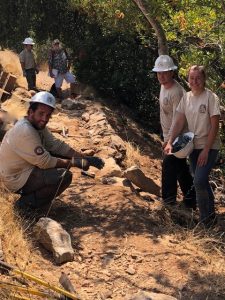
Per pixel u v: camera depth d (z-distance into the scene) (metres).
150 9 5.65
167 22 6.44
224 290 3.35
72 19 12.53
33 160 3.92
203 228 4.27
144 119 11.68
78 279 3.38
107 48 11.55
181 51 7.02
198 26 6.09
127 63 11.52
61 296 3.07
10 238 3.54
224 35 6.34
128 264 3.58
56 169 4.05
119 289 3.30
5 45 13.62
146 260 3.65
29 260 3.46
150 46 9.85
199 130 4.28
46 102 3.88
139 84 11.48
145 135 9.95
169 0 5.91
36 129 3.98
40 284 3.12
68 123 7.70
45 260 3.55
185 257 3.71
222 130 6.59
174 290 3.32
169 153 4.38
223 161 6.97
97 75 11.74
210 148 4.21
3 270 3.20
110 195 4.66
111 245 3.82
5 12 13.24
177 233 4.11
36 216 4.07
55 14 12.62
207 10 6.01
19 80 10.63
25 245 3.55
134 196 4.73
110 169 5.52
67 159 4.30
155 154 8.38
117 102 11.64
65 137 6.89
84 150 6.33
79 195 4.65
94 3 10.50
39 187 4.04
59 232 3.66
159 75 4.52
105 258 3.65
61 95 10.26
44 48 15.12
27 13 12.87
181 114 4.42
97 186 4.89
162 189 4.83
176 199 5.02
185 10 6.11
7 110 7.36
